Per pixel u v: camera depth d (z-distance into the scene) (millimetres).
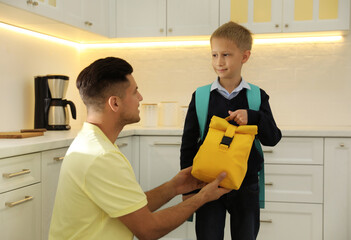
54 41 2814
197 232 1467
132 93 1130
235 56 1430
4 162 1434
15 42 2406
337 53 2822
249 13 2625
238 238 1439
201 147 1307
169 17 2738
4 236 1441
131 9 2803
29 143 1587
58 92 2436
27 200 1562
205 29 2688
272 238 2398
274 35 2736
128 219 992
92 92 1086
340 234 2326
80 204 1003
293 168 2367
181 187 1388
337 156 2320
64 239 1037
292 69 2887
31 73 2557
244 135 1279
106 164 985
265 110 1481
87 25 2549
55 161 1754
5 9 1941
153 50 3076
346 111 2830
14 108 2396
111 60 1120
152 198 1316
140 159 2529
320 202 2342
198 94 1514
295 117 2895
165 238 2482
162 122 2898
